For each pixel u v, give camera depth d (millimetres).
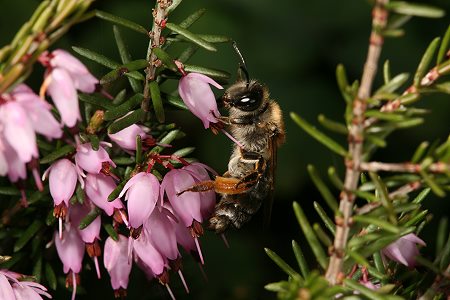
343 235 169
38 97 172
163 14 188
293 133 284
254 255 258
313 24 299
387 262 183
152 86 187
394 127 167
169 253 189
